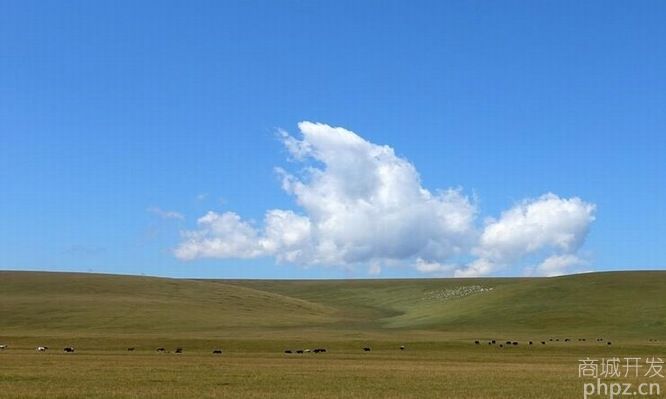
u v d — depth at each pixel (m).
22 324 149.50
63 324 149.75
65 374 56.56
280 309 196.38
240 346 102.00
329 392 45.69
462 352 95.50
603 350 97.19
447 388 48.53
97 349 97.00
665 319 149.88
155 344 103.56
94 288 194.50
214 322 159.50
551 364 73.75
